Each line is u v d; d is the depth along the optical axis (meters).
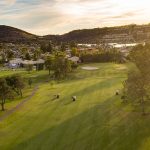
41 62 189.00
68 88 102.12
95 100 81.50
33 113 73.00
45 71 157.25
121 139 51.91
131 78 66.19
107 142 51.12
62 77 132.50
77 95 89.44
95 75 130.38
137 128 56.84
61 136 55.44
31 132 58.97
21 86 93.81
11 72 158.25
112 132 55.62
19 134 58.28
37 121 66.19
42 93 97.56
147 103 72.25
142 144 48.94
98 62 180.50
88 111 71.19
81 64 176.50
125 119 63.00
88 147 49.56
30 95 96.00
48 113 71.94
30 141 54.06
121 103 75.75
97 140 52.34
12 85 92.62
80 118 66.00
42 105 80.69
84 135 55.12
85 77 128.00
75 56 197.38
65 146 50.53
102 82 107.81
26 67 180.00
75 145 50.72
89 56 181.88
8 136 57.56
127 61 170.38
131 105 73.06
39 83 122.56
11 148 51.50
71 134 56.16
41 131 59.09
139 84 65.12
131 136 52.88
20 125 64.06
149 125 57.91
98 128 58.41
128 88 66.75
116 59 178.75
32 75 143.25
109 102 78.12
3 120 68.62
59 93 94.75
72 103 80.12
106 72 135.12
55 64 132.62
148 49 105.69
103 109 71.94
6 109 79.00
